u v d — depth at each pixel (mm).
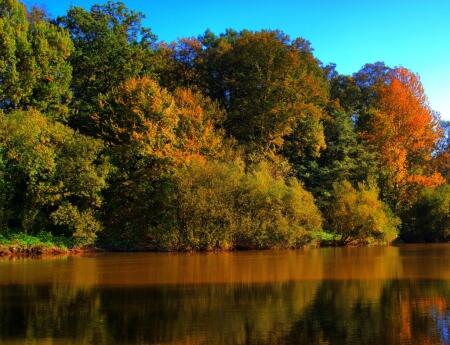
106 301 17703
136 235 41219
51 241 37719
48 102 43312
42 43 42156
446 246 46875
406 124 60188
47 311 16078
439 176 58938
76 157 37781
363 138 61656
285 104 54688
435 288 20172
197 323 14500
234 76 56812
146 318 15109
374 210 47781
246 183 41688
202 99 51875
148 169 42406
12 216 37719
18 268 27531
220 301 17688
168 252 38938
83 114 46000
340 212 47406
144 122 42312
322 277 23578
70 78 44969
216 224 40312
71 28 50781
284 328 13922
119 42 51094
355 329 13781
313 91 57844
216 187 40875
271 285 21109
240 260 32156
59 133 38281
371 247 45531
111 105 44938
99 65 49656
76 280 22656
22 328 13984
